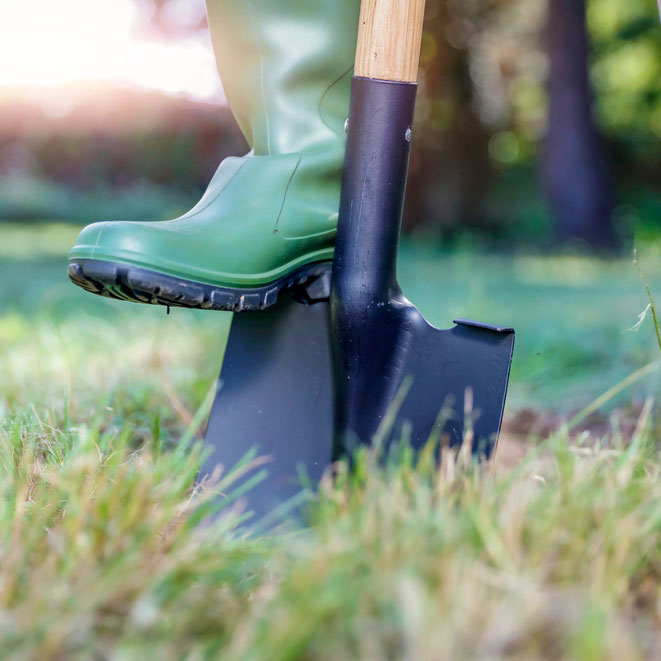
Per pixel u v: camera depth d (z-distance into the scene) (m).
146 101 12.62
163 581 0.84
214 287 1.27
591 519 0.94
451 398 1.31
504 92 13.11
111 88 12.63
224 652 0.76
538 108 13.34
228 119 12.45
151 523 0.94
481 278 6.18
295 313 1.45
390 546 0.84
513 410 2.13
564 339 2.97
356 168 1.31
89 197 12.72
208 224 1.30
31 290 4.54
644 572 0.91
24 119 12.98
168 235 1.24
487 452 1.27
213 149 12.88
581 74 10.30
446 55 12.13
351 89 1.32
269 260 1.33
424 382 1.33
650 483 1.03
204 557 0.90
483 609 0.76
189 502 1.08
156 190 13.15
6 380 1.99
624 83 15.46
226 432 1.45
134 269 1.21
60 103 12.91
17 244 8.51
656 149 15.26
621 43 15.05
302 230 1.36
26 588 0.86
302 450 1.38
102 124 12.90
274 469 1.38
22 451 1.26
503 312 3.86
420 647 0.70
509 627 0.73
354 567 0.83
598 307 3.95
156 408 1.79
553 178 10.48
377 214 1.31
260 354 1.47
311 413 1.40
